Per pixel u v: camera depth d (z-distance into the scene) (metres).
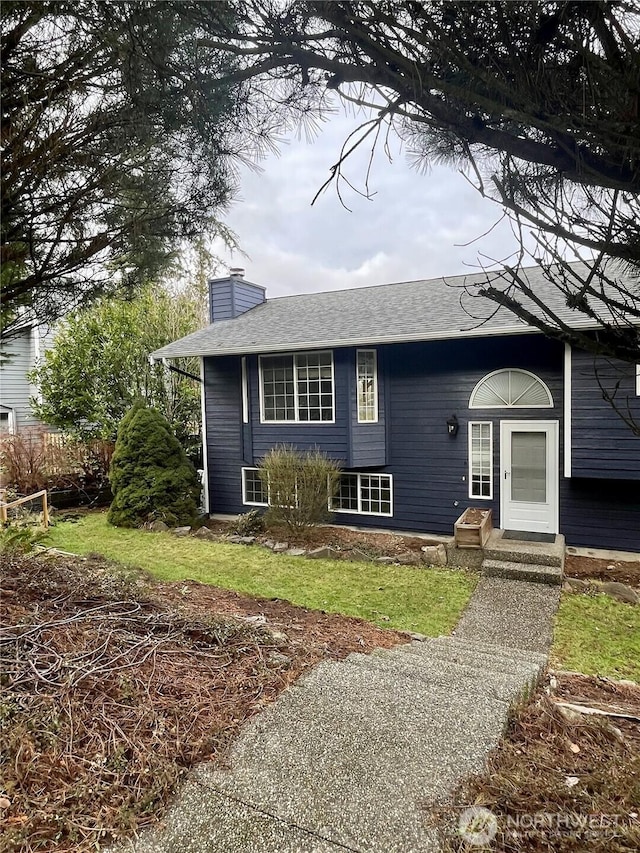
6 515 8.42
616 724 2.53
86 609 3.22
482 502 8.66
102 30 1.58
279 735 2.03
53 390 11.78
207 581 6.11
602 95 1.19
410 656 3.31
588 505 7.88
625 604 5.66
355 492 9.80
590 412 7.23
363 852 1.45
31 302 2.73
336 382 9.17
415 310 9.64
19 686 2.21
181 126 1.91
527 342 8.16
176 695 2.32
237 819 1.58
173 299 14.80
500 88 1.28
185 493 9.97
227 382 10.66
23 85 1.76
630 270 1.79
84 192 2.19
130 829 1.53
